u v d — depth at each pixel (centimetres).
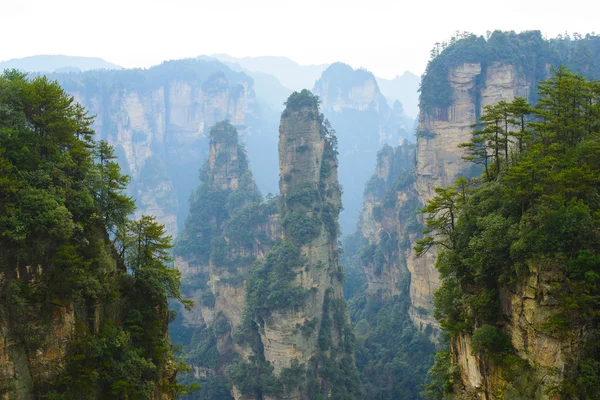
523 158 5097
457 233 5522
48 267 4516
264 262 12194
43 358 4381
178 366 5834
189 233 18075
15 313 4288
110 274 5159
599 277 4056
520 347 4444
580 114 5622
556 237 4250
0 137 4556
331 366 11619
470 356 5103
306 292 11438
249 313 12056
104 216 5453
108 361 4797
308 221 11869
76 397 4472
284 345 11231
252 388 11456
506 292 4722
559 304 4153
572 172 4462
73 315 4641
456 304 5506
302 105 12594
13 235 4269
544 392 4069
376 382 12862
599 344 4053
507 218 4894
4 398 4144
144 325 5350
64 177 4847
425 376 12306
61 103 5116
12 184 4422
